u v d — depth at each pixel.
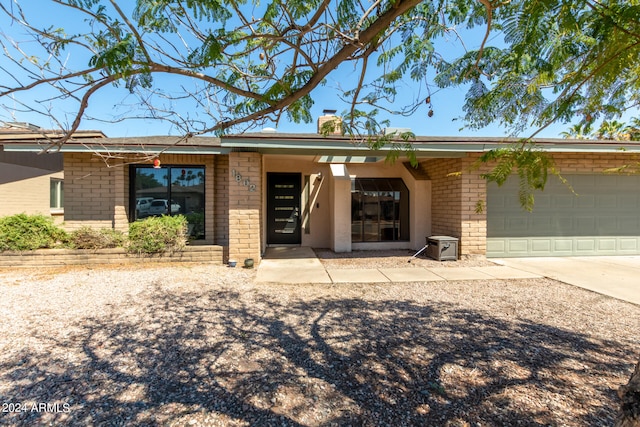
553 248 9.34
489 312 4.66
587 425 2.28
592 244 9.46
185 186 9.13
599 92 2.25
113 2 1.62
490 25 2.00
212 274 6.93
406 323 4.23
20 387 2.75
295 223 11.63
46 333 3.82
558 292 5.73
